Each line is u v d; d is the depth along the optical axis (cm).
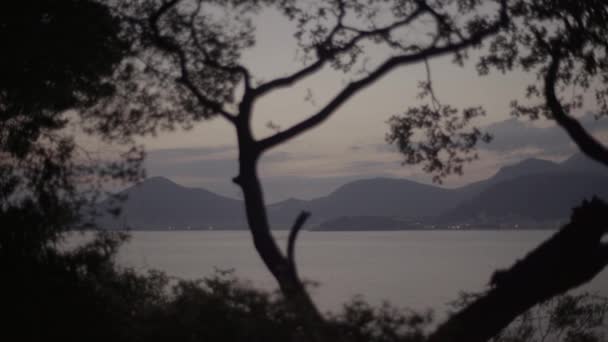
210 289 665
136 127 1041
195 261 12012
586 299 934
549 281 733
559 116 793
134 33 973
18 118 1163
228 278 660
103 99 1045
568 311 910
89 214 1141
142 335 629
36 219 1045
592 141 774
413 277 9225
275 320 594
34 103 1069
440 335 688
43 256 947
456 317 740
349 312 586
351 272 10706
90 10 973
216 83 955
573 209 742
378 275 9775
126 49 974
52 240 1073
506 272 749
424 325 583
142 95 1005
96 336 709
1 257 899
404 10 866
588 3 834
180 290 647
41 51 990
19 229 1007
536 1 847
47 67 1034
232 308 600
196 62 948
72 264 910
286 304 598
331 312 600
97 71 1005
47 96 1045
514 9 851
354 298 610
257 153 809
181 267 9062
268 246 768
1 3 980
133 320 719
